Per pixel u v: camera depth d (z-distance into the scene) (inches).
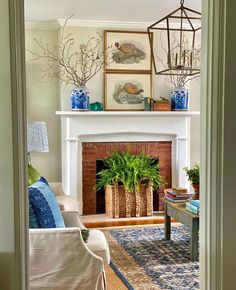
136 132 215.2
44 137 167.5
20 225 65.9
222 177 67.8
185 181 221.1
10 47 63.2
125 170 206.8
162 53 215.0
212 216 68.7
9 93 63.8
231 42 66.2
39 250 98.7
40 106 210.5
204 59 68.8
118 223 201.3
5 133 64.4
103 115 208.2
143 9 181.5
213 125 67.7
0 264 66.0
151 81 215.0
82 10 182.7
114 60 211.0
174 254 156.0
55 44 208.5
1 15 62.9
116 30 209.8
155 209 222.1
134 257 152.8
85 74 207.6
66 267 99.4
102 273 101.3
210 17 66.7
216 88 66.9
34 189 109.4
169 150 222.4
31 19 198.7
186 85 220.4
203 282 71.0
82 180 213.3
